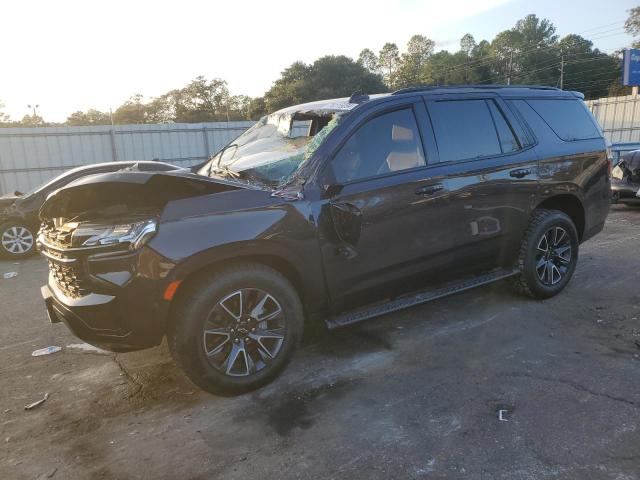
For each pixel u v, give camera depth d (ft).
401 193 11.69
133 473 8.45
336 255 11.07
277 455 8.72
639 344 12.21
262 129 14.97
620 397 9.96
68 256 9.77
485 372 11.25
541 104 15.17
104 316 9.52
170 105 319.88
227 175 12.61
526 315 14.29
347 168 11.28
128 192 10.52
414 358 12.09
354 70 266.16
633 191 29.12
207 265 9.97
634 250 20.81
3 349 14.06
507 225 13.85
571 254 15.52
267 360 10.72
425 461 8.34
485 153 13.41
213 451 8.93
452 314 14.65
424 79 339.16
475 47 398.83
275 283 10.49
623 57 91.56
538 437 8.82
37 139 54.29
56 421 10.16
